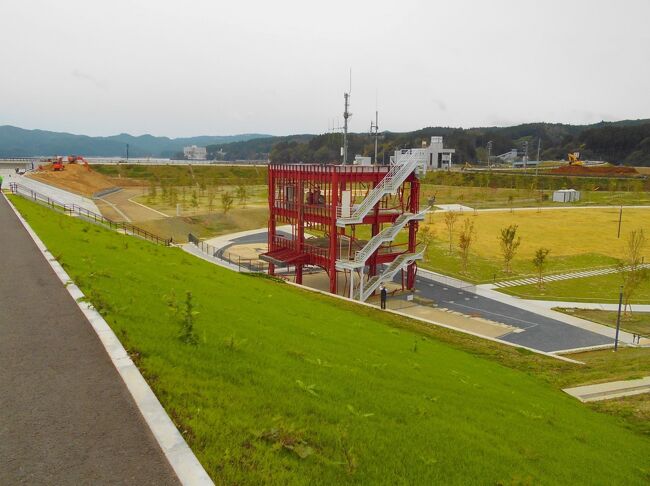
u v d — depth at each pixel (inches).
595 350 1416.1
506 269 2402.8
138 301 537.6
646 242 3024.1
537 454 416.5
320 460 287.0
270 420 319.3
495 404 568.7
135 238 1519.4
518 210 4148.6
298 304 1000.9
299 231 1958.7
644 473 484.1
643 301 1964.8
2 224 1137.4
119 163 7037.4
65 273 631.8
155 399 310.0
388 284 2122.3
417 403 444.8
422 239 2790.4
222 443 276.1
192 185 5885.8
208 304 634.8
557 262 2571.4
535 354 1214.9
